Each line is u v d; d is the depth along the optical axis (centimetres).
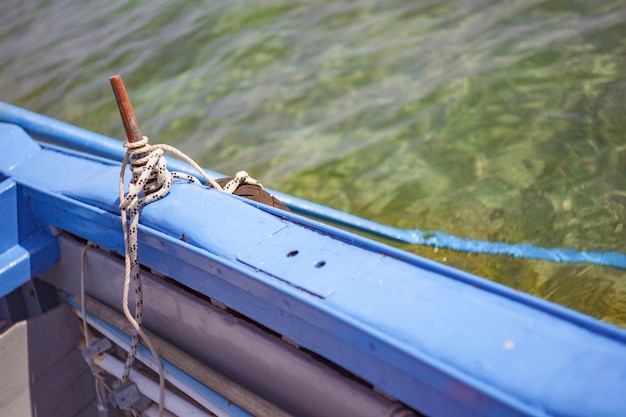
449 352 139
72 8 1005
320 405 179
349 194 506
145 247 212
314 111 621
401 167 526
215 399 206
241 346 197
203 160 579
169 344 222
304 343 173
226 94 674
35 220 261
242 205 204
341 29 755
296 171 544
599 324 137
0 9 1088
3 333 254
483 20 715
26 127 300
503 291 152
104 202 222
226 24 807
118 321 241
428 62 659
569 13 691
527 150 511
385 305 155
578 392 124
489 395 128
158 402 225
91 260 245
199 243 193
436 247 432
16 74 831
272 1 846
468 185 489
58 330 271
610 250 402
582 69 595
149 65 759
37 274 258
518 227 437
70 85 766
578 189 462
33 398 269
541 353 134
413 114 587
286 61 713
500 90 591
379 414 161
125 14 913
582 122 528
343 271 170
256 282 173
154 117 658
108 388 260
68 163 260
